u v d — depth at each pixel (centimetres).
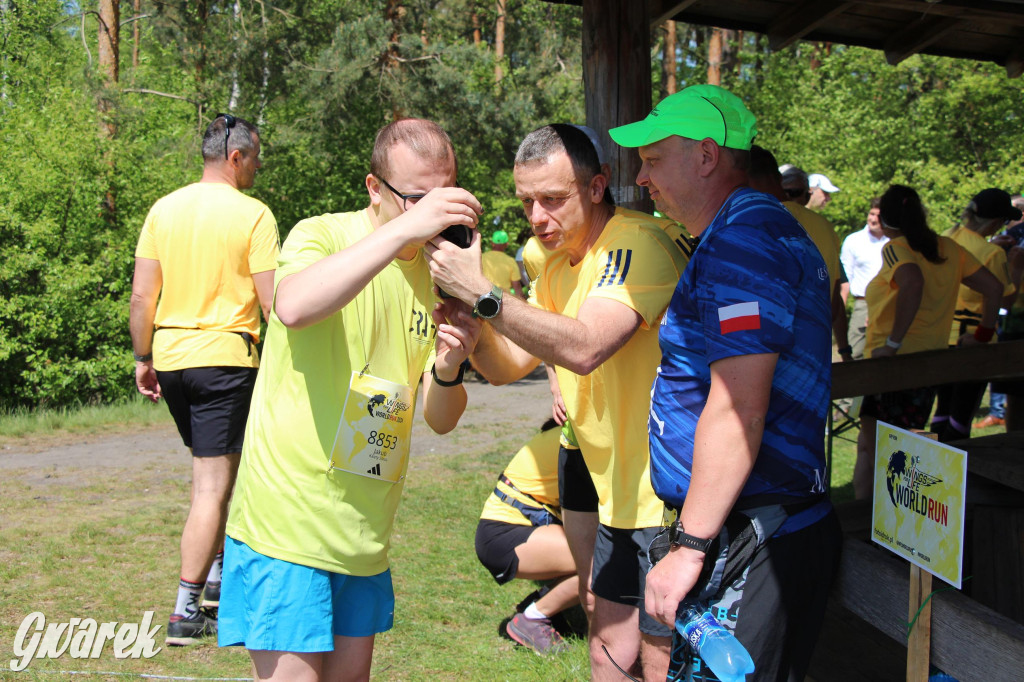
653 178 218
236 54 1628
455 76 1614
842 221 1580
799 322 195
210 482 387
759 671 196
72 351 1062
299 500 226
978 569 284
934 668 215
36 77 1427
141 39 2414
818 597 203
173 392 391
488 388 1192
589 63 438
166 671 350
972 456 296
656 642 262
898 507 215
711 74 1997
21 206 1077
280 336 231
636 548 265
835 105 1716
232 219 390
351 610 244
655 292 235
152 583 439
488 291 212
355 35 1570
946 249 519
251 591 229
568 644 379
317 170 1588
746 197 202
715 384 190
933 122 1767
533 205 251
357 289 204
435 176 223
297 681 229
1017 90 1688
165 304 394
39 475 669
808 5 488
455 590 441
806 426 198
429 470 702
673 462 210
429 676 354
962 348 392
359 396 229
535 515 374
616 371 251
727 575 196
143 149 1252
